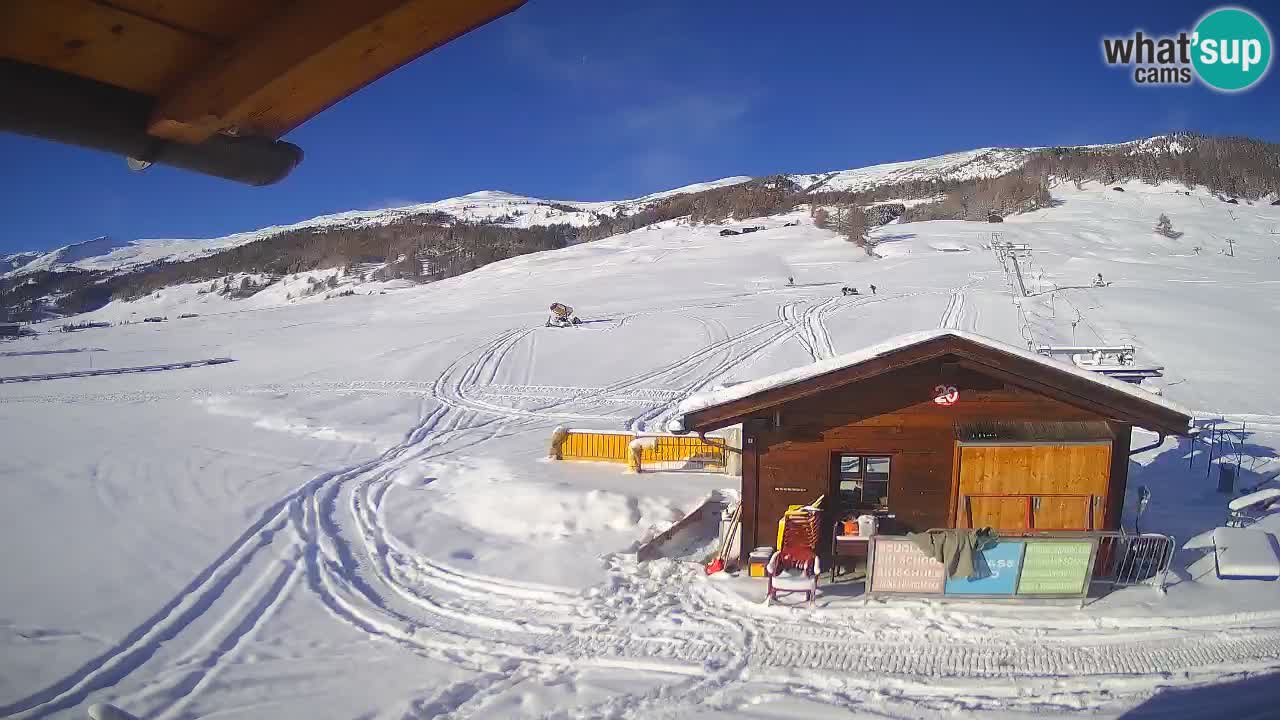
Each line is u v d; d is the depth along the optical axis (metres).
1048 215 127.94
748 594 12.86
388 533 17.02
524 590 13.80
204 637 12.73
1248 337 34.75
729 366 36.47
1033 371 12.19
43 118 1.68
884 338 40.12
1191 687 9.76
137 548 16.55
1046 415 12.59
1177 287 50.09
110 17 1.50
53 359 50.62
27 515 18.69
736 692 10.34
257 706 10.62
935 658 10.80
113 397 36.16
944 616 11.84
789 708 9.84
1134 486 17.75
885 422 12.94
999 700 9.77
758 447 13.41
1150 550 12.27
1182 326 37.53
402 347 45.75
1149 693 9.70
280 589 14.50
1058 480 12.36
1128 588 12.30
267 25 1.56
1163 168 159.12
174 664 11.88
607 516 16.70
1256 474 18.09
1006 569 11.95
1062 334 37.56
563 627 12.47
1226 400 25.73
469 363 39.97
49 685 11.34
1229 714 9.13
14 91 1.60
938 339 12.26
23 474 22.27
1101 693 9.79
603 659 11.41
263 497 19.88
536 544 15.87
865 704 9.84
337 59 1.58
